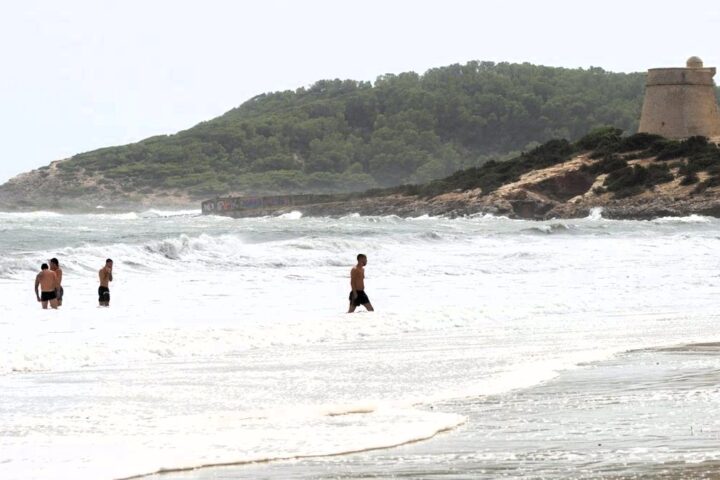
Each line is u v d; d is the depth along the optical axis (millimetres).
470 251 120562
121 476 22062
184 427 27859
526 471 22094
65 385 35688
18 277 82312
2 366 39406
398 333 52250
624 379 35156
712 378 34906
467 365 40125
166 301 67562
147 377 37594
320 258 104062
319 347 46656
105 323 53344
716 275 88938
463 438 25859
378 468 22703
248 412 30203
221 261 100625
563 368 38406
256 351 45219
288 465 23078
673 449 23875
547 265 102375
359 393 33750
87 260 92125
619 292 74500
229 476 22094
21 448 24969
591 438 25438
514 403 31031
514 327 54531
